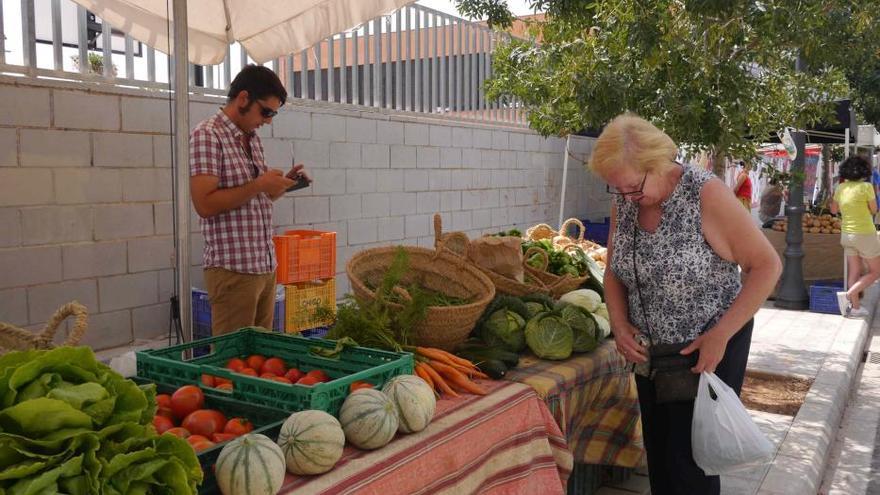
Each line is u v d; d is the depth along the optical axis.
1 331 2.67
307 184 4.25
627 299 3.30
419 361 3.02
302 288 6.51
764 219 14.75
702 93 5.76
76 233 5.86
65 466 1.56
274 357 3.03
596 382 3.66
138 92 6.20
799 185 10.14
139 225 6.30
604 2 5.68
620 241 3.10
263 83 4.03
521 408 3.01
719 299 2.98
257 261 4.17
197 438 2.21
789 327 9.21
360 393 2.35
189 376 2.60
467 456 2.60
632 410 4.04
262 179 3.97
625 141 2.80
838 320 9.63
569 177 13.19
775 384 6.79
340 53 8.23
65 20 5.77
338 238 8.21
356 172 8.38
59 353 1.71
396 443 2.40
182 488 1.71
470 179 10.41
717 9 5.28
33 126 5.54
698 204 2.89
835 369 7.20
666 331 3.00
